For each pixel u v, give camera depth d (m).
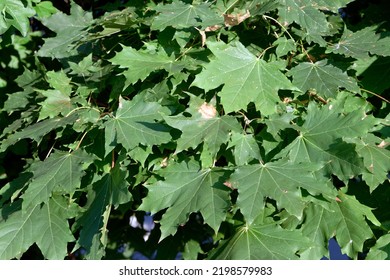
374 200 2.29
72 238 2.13
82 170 2.00
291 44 2.19
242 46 2.07
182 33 2.23
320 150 1.95
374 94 2.33
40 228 2.14
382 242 2.05
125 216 2.96
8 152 3.10
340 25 2.51
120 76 2.29
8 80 3.22
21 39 3.30
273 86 2.00
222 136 1.88
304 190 1.94
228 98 1.95
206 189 1.88
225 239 2.10
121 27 2.42
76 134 2.34
